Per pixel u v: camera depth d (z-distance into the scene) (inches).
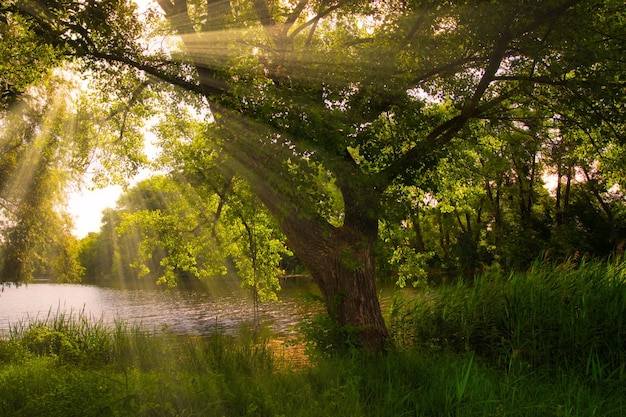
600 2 313.4
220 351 316.8
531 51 311.7
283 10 381.1
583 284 342.0
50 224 890.1
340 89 295.6
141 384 202.4
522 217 1542.8
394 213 295.3
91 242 3671.3
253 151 286.2
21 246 864.3
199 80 348.8
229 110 291.6
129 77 416.8
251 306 1143.0
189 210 792.9
